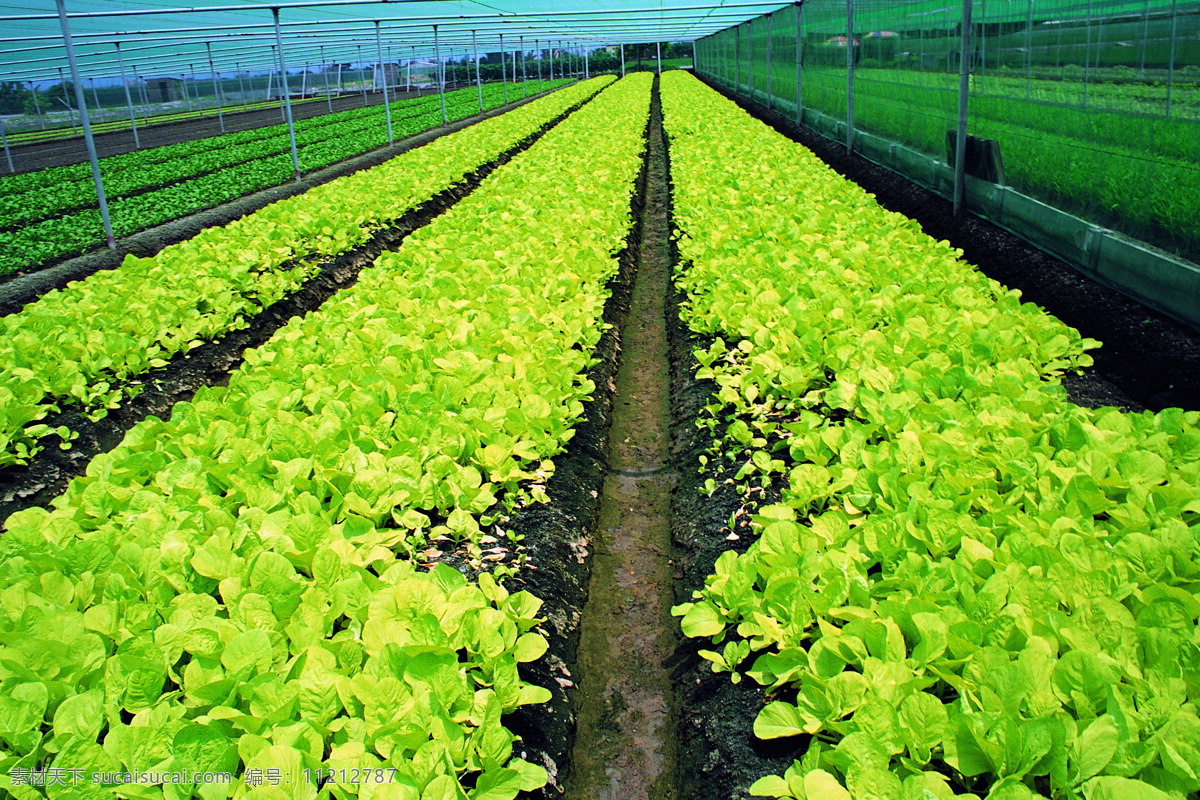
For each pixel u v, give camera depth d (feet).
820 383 20.20
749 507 17.21
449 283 27.27
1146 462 13.71
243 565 12.95
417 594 12.21
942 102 41.73
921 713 9.35
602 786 13.41
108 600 12.27
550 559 16.70
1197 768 8.33
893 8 48.62
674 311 32.22
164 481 15.90
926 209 41.52
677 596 17.06
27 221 51.75
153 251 43.50
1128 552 11.68
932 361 18.98
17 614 11.85
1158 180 25.52
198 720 9.95
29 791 9.15
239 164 74.08
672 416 24.98
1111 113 27.68
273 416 18.31
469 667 11.80
